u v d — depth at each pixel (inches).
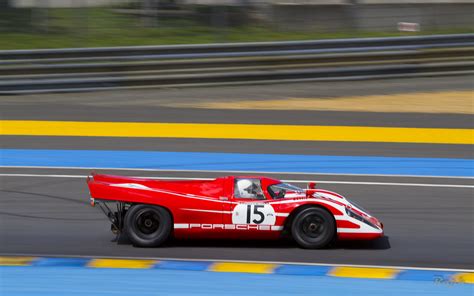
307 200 1272.1
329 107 2701.8
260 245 1307.8
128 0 4202.8
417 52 3196.4
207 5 4141.2
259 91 2950.3
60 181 1796.3
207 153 2096.5
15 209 1551.4
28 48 3427.7
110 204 1603.1
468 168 1975.9
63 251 1275.8
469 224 1483.8
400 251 1293.1
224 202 1263.5
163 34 3821.4
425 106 2741.1
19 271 1176.2
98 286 1115.9
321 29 4180.6
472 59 3304.6
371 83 3127.5
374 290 1108.5
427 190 1752.0
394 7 4350.4
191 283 1127.0
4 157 2022.6
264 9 4192.9
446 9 4446.4
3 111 2556.6
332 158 2054.6
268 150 2137.1
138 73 2908.5
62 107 2637.8
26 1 4138.8
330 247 1302.9
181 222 1264.8
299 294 1087.6
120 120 2474.2
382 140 2276.1
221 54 2962.6
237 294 1086.4
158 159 2028.8
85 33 3740.2
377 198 1675.7
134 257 1238.9
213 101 2770.7
